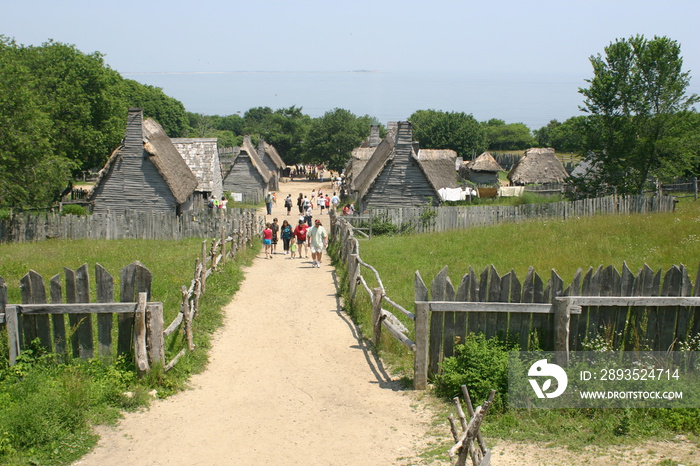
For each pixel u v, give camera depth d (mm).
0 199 32875
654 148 36594
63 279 17172
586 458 7234
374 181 40219
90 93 50812
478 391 8914
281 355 12039
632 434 7859
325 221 48031
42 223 31594
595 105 38250
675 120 35969
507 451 7492
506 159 107750
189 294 12570
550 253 20516
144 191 38719
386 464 7434
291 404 9508
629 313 9719
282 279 21125
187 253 23625
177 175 41094
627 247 20719
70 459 7523
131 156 38406
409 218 33719
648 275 9750
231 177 67062
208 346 12367
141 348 9766
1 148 31719
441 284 9812
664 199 31969
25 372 9398
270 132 109562
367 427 8555
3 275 17547
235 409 9305
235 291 18109
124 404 9086
